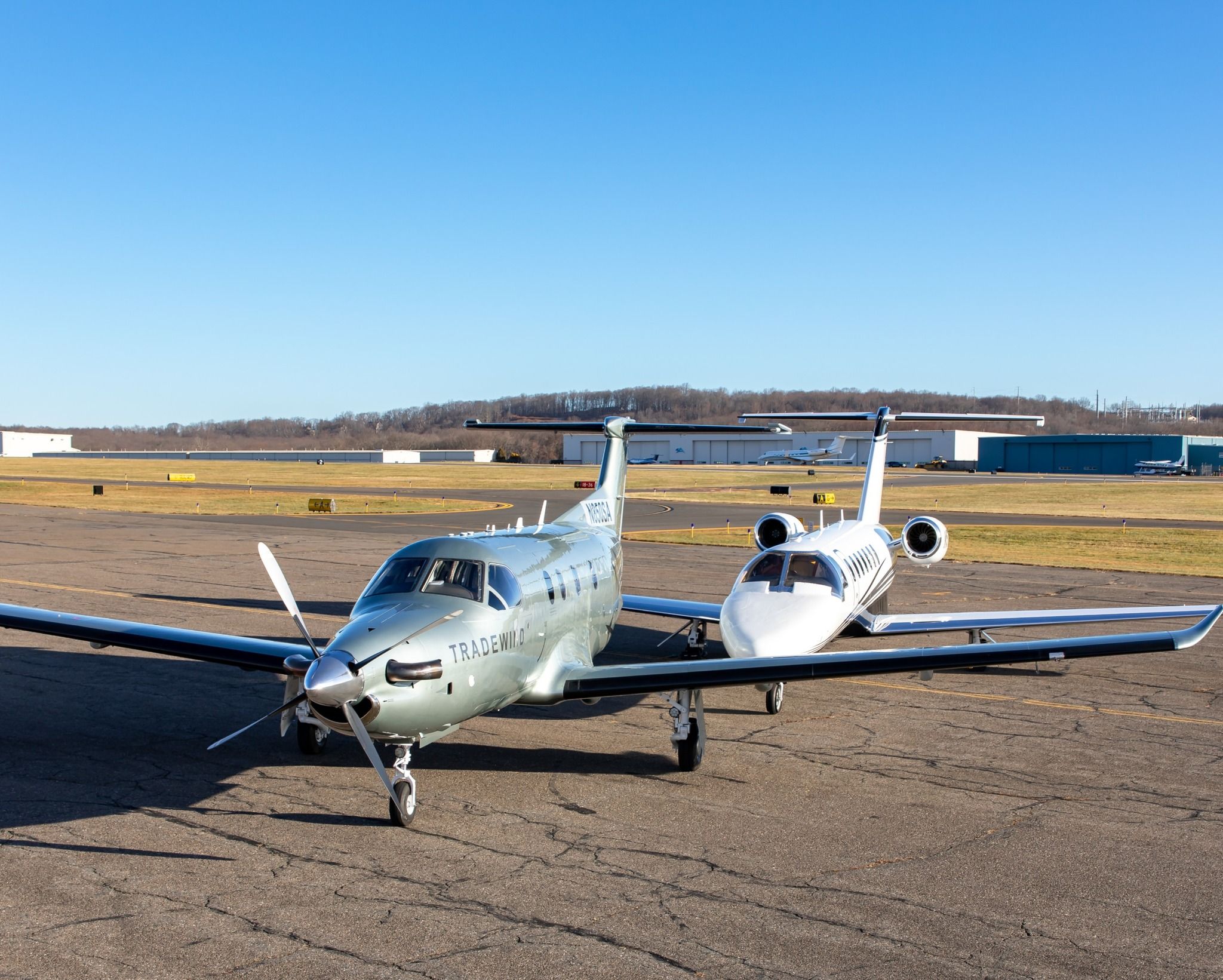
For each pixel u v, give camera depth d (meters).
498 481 95.38
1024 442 147.88
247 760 10.95
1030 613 15.64
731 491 79.19
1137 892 7.61
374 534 39.62
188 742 11.62
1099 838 8.77
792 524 18.00
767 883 7.71
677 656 17.44
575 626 12.41
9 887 7.48
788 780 10.46
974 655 9.89
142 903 7.23
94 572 27.03
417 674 8.79
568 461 177.25
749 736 12.30
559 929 6.90
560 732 12.26
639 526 46.28
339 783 10.20
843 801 9.77
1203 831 8.98
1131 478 110.25
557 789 10.07
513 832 8.80
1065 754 11.56
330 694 8.27
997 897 7.49
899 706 14.02
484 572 10.38
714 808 9.52
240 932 6.79
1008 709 13.86
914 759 11.31
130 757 11.00
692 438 172.00
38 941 6.60
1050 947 6.70
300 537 37.88
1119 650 9.67
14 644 17.25
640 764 10.98
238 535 38.75
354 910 7.16
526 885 7.64
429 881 7.71
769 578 14.65
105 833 8.66
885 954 6.57
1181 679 15.92
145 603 21.78
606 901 7.36
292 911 7.13
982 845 8.58
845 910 7.23
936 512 57.47
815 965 6.40
